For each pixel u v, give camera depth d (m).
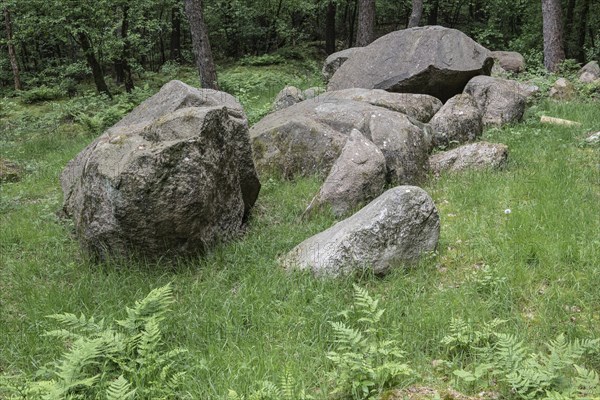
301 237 6.11
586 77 14.11
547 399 3.04
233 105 7.64
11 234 6.83
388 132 7.66
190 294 5.03
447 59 10.91
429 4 25.70
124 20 16.88
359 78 11.61
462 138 9.06
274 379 3.67
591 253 5.10
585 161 7.83
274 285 4.96
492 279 4.83
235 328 4.39
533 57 18.52
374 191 6.82
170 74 20.25
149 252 5.49
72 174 7.34
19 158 11.70
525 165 7.85
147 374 3.71
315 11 27.05
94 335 4.12
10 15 20.53
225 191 5.96
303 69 20.98
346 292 4.83
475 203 6.72
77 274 5.60
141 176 5.12
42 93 18.33
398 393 3.43
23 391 3.48
